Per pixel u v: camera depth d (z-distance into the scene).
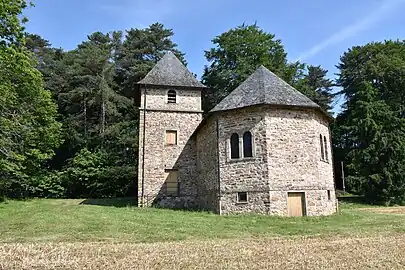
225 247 10.20
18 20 20.31
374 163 34.44
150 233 13.25
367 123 35.47
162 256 8.81
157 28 47.03
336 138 42.53
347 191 38.06
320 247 10.05
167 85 28.03
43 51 46.31
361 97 37.97
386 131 35.59
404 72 38.25
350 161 38.44
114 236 12.60
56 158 41.25
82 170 35.94
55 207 23.20
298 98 20.92
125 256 8.84
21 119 23.39
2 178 27.70
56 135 30.69
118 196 36.50
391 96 39.53
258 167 19.41
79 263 8.07
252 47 40.53
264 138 19.50
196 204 26.25
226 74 39.72
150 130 27.34
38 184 35.28
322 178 20.48
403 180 33.69
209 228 14.67
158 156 27.02
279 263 7.94
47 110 29.12
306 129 20.34
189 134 27.83
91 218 16.69
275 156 19.39
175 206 26.20
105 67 40.47
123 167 35.78
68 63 43.50
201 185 24.86
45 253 9.25
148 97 27.89
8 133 22.61
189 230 14.04
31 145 28.20
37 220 16.11
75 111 41.09
